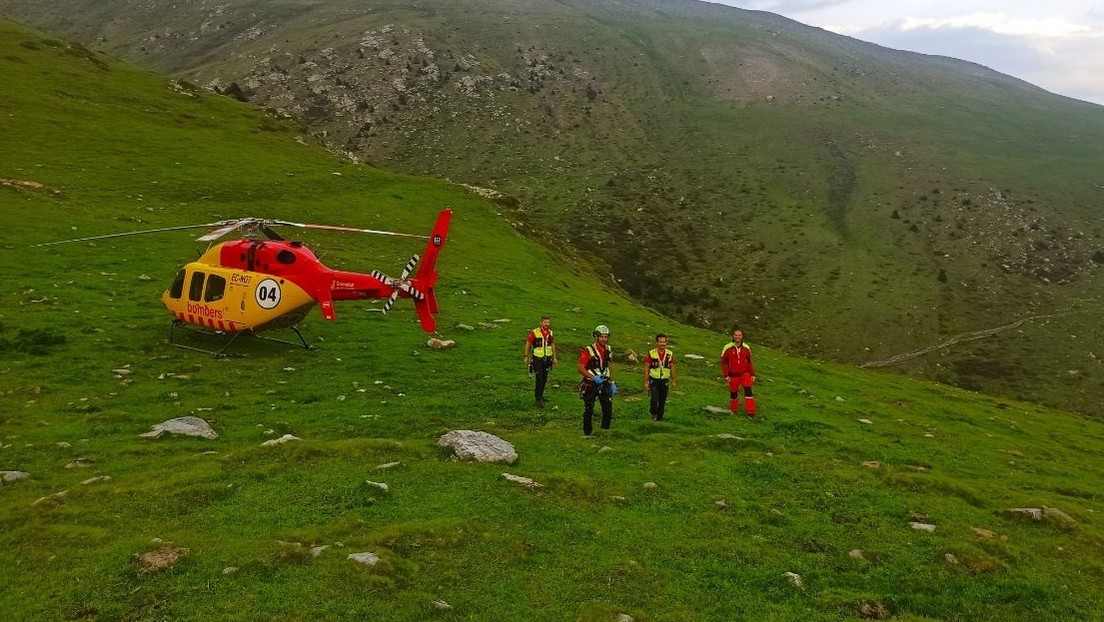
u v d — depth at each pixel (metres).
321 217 50.06
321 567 8.49
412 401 18.38
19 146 50.22
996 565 10.64
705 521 11.57
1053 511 13.21
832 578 9.95
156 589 7.83
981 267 167.62
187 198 47.81
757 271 168.38
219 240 38.47
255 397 17.81
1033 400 114.56
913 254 175.25
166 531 9.46
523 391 20.23
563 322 33.91
